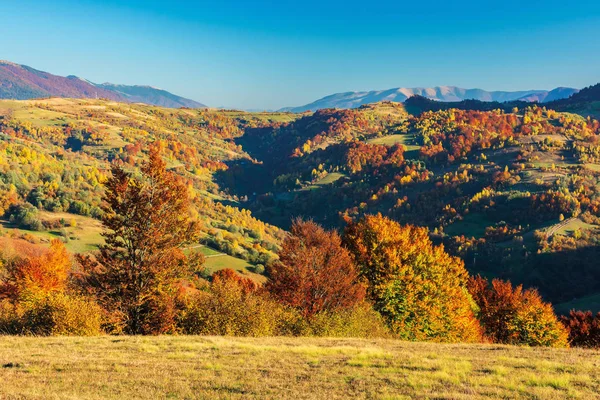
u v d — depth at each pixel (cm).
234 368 1602
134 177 3102
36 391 1230
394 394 1282
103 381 1378
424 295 3734
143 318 2917
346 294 3356
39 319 2458
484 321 5188
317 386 1382
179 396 1252
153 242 2962
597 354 2097
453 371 1562
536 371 1609
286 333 2827
